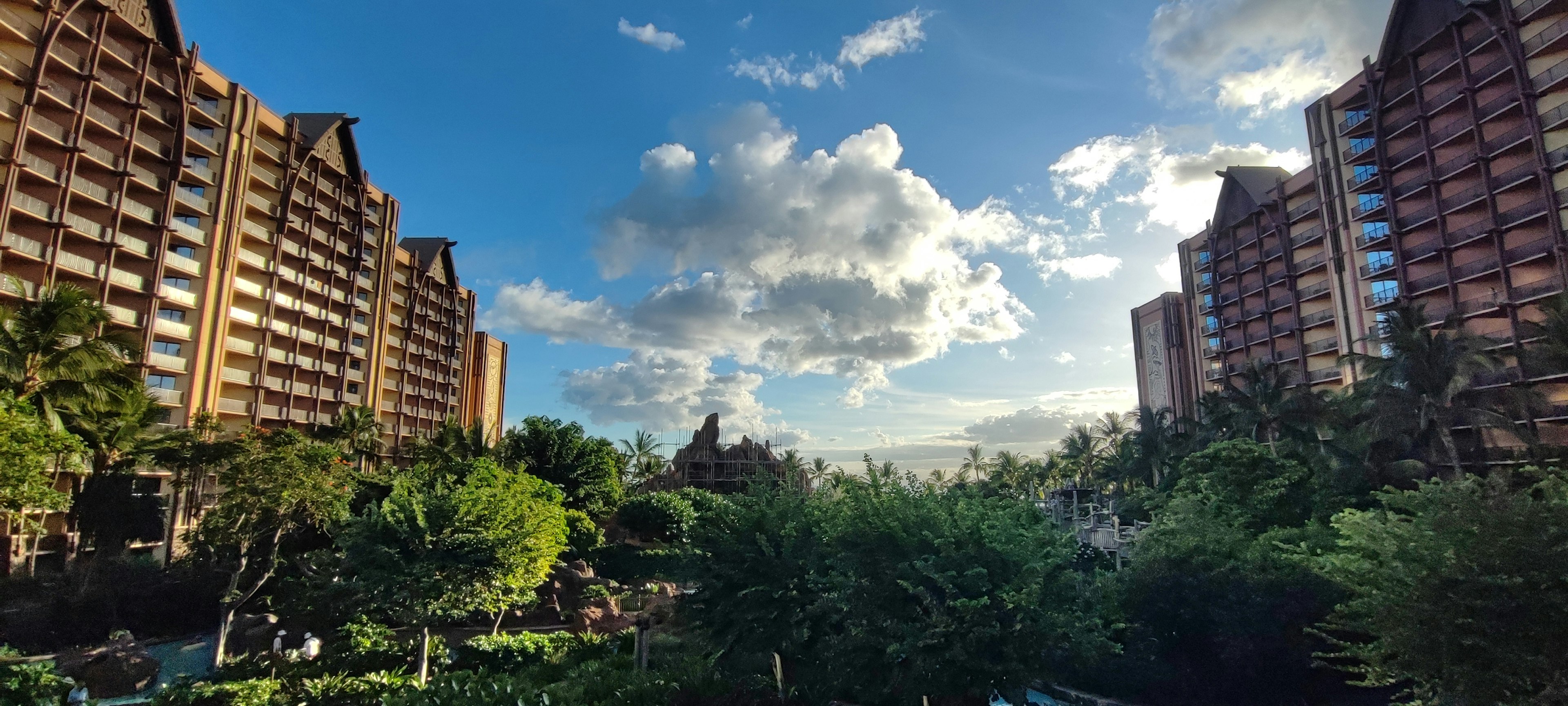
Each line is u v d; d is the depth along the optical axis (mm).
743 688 19125
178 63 47531
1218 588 23266
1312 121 61688
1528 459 36562
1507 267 44656
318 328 62656
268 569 30781
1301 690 21953
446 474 30875
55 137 40594
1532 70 43688
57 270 40375
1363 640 20844
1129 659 23688
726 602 21484
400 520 23438
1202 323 77938
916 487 19719
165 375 47062
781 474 56438
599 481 61406
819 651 19266
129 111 45188
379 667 23516
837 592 18703
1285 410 47906
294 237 59875
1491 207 45438
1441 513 14234
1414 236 51969
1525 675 12219
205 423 37344
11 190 37938
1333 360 60375
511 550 24094
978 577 16016
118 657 26094
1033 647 15602
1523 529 13039
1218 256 74562
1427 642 13336
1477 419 36781
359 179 66250
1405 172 52781
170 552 42562
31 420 23312
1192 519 26188
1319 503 33344
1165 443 64938
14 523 28594
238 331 55312
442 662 24203
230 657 28438
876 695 17500
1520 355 42906
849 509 20109
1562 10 42125
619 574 59344
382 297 71188
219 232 50750
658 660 25031
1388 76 53344
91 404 30609
